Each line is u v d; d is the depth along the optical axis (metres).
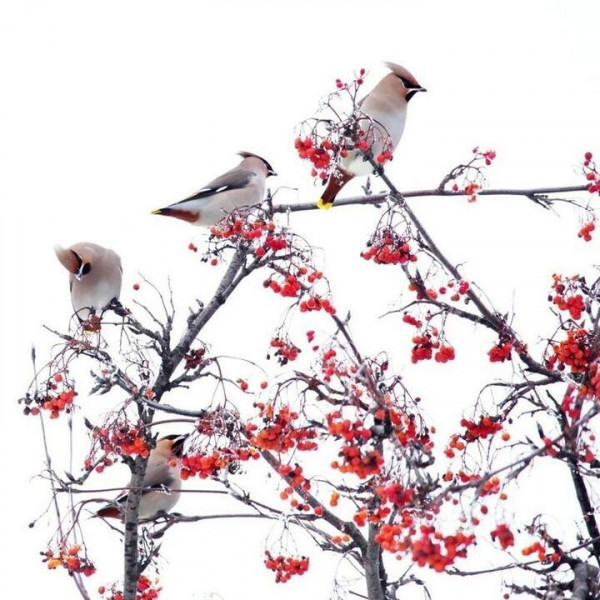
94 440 10.37
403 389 8.67
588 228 10.73
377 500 8.18
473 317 9.67
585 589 8.62
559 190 10.92
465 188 11.10
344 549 9.59
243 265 11.48
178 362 11.12
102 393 10.33
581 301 9.52
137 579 11.27
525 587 8.84
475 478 8.10
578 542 9.38
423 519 7.20
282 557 9.59
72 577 10.38
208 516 10.02
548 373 9.64
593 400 7.96
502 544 7.02
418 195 11.20
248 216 11.10
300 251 9.83
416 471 7.54
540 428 8.51
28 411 10.45
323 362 8.40
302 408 8.70
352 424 7.93
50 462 10.33
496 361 9.73
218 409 10.03
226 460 9.89
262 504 9.93
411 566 9.80
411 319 9.63
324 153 10.15
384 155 10.09
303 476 8.84
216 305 11.59
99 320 11.04
